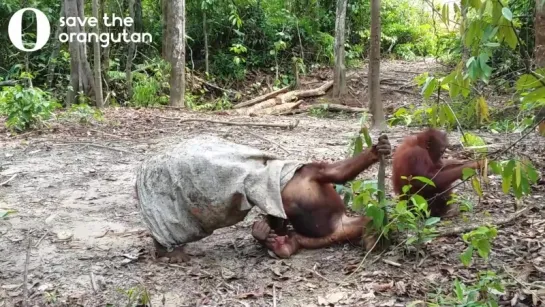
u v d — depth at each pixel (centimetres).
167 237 500
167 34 1792
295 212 507
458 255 492
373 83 1197
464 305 370
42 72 1861
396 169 561
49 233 606
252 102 1828
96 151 983
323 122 1386
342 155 910
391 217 500
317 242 522
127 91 1756
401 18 2703
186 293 456
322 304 426
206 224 493
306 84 2061
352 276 467
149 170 508
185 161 489
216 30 2139
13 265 527
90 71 1560
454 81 401
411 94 1803
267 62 2173
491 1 347
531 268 453
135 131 1162
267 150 963
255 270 491
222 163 484
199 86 1955
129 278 487
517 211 581
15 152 978
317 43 2261
